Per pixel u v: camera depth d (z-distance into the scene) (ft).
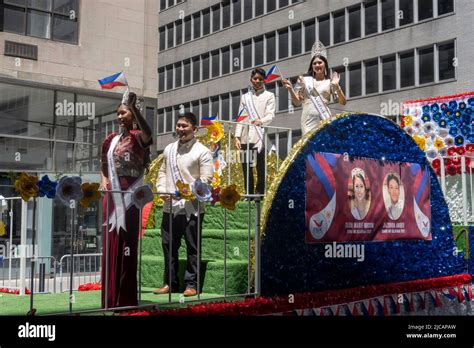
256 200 19.94
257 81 27.84
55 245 45.68
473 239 30.48
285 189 21.08
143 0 55.31
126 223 16.85
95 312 15.79
